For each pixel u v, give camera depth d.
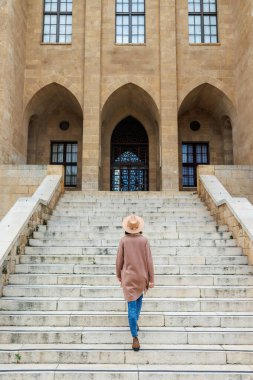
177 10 18.44
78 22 18.38
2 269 6.45
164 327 5.58
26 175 13.92
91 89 17.34
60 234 8.90
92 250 8.02
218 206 10.09
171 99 17.23
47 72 17.83
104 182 19.34
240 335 5.28
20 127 17.06
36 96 17.89
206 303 6.01
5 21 15.20
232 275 7.09
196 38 18.52
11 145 15.69
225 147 19.28
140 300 5.14
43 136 19.78
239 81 17.00
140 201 12.30
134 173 20.20
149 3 18.48
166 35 17.78
